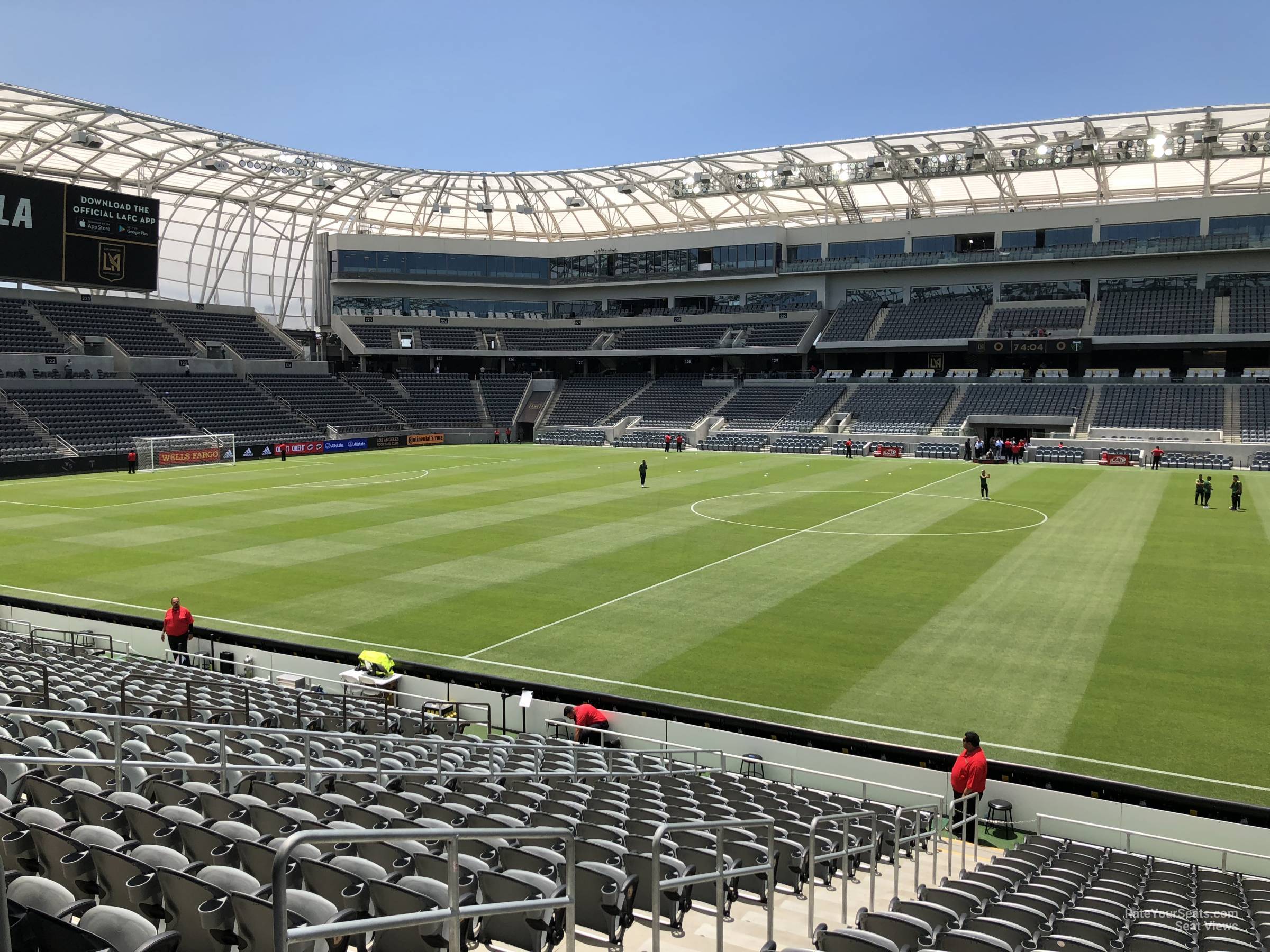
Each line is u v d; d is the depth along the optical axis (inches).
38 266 2335.1
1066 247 2925.7
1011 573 1140.5
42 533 1401.3
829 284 3334.2
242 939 240.7
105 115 2172.7
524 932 295.1
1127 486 1964.8
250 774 425.4
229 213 3132.4
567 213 3531.0
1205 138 2324.1
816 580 1111.0
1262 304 2728.8
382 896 260.7
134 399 2539.4
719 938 301.4
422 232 3693.4
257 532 1421.0
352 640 882.8
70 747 449.4
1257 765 609.3
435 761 535.8
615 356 3496.6
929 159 2669.8
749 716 697.6
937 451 2637.8
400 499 1782.7
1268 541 1336.1
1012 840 547.5
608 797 470.3
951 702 721.0
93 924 221.8
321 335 3427.7
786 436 2901.1
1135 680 764.6
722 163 2790.4
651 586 1083.3
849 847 446.0
